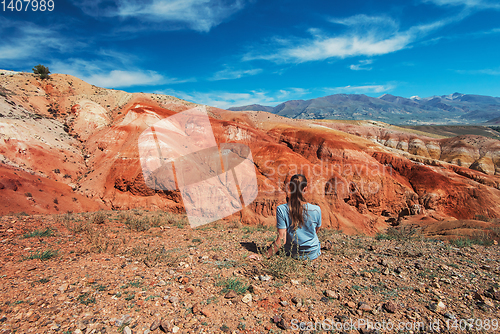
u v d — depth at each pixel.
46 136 44.44
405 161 64.88
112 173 41.06
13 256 3.69
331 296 2.72
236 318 2.29
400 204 54.62
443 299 2.69
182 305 2.50
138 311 2.38
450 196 57.28
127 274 3.25
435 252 4.47
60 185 36.03
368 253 4.41
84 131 52.88
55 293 2.62
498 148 94.69
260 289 2.83
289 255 3.46
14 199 25.34
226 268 3.49
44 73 66.38
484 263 3.84
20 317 2.17
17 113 45.00
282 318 2.29
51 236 4.87
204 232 6.09
